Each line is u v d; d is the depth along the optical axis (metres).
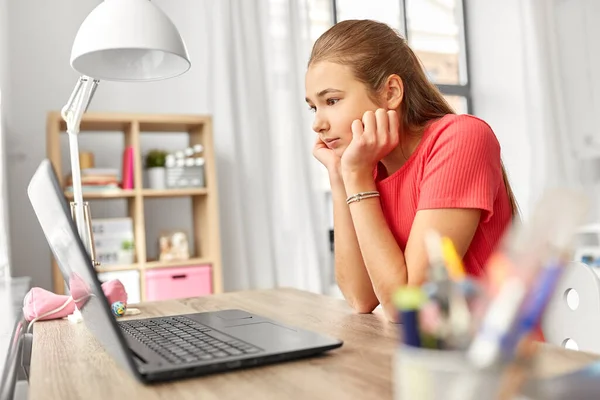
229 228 3.16
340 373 0.66
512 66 4.02
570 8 4.05
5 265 2.26
